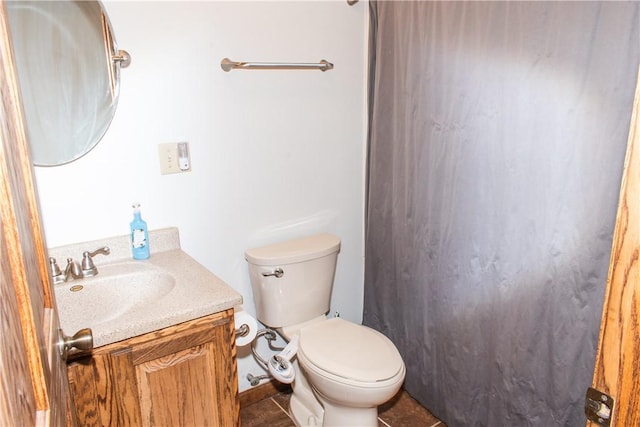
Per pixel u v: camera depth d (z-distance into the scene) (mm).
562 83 1334
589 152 1296
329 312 2385
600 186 1283
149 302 1436
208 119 1833
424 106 1818
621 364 567
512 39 1449
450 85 1689
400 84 1938
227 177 1924
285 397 2252
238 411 1508
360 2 2121
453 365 1892
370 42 2105
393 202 2082
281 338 2199
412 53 1842
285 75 1979
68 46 1548
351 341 1837
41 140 1540
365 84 2215
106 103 1625
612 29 1201
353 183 2299
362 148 2283
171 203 1816
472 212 1686
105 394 1257
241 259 2035
